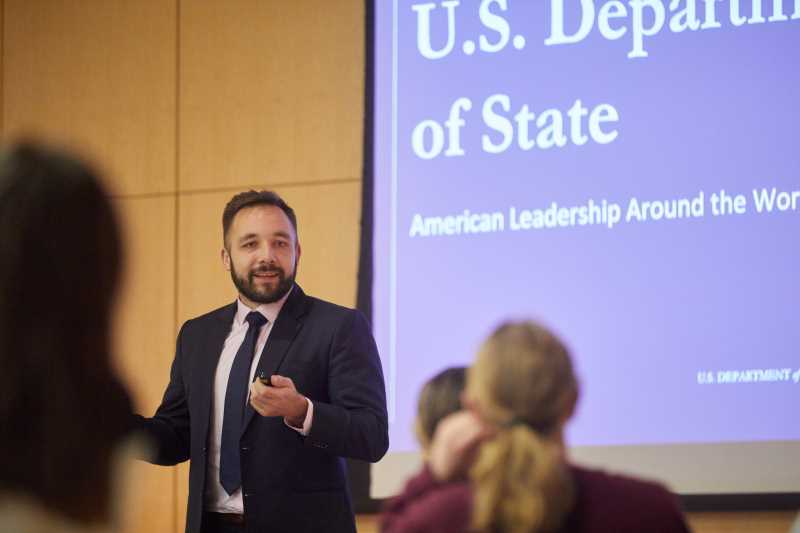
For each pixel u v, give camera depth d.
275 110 7.64
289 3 7.67
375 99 7.36
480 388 2.74
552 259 6.95
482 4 7.24
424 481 2.82
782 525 6.44
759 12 6.77
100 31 8.06
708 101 6.79
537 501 2.56
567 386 2.72
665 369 6.67
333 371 4.62
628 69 6.95
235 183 7.68
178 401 4.78
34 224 1.27
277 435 4.48
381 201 7.26
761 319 6.57
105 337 1.32
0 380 1.26
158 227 7.81
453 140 7.19
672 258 6.75
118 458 1.33
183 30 7.89
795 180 6.61
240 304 4.84
